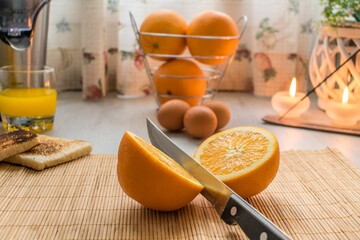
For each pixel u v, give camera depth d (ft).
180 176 1.27
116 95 2.66
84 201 1.40
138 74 2.60
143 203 1.30
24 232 1.23
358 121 2.22
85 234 1.23
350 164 1.69
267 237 1.11
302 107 2.23
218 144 1.52
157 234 1.24
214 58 2.23
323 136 2.05
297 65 2.68
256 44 2.61
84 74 2.52
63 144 1.73
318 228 1.29
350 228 1.29
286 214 1.36
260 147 1.43
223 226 1.28
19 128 1.87
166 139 1.51
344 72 2.15
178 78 2.22
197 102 2.29
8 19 1.94
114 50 2.70
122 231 1.25
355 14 2.13
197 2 2.63
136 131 2.05
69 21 2.61
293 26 2.57
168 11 2.25
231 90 2.79
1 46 2.10
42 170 1.59
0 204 1.37
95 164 1.66
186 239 1.22
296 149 1.87
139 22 2.53
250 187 1.37
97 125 2.12
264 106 2.50
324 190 1.50
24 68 2.07
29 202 1.38
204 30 2.18
